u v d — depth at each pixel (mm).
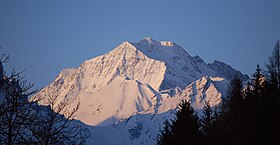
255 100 51906
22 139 36281
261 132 49625
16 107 35844
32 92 36719
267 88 51906
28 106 37062
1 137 35719
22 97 36281
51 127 39344
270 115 50250
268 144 49031
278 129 49344
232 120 52750
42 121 39062
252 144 49562
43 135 38438
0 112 35438
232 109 53344
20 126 36125
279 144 48750
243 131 50531
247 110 51406
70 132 40781
